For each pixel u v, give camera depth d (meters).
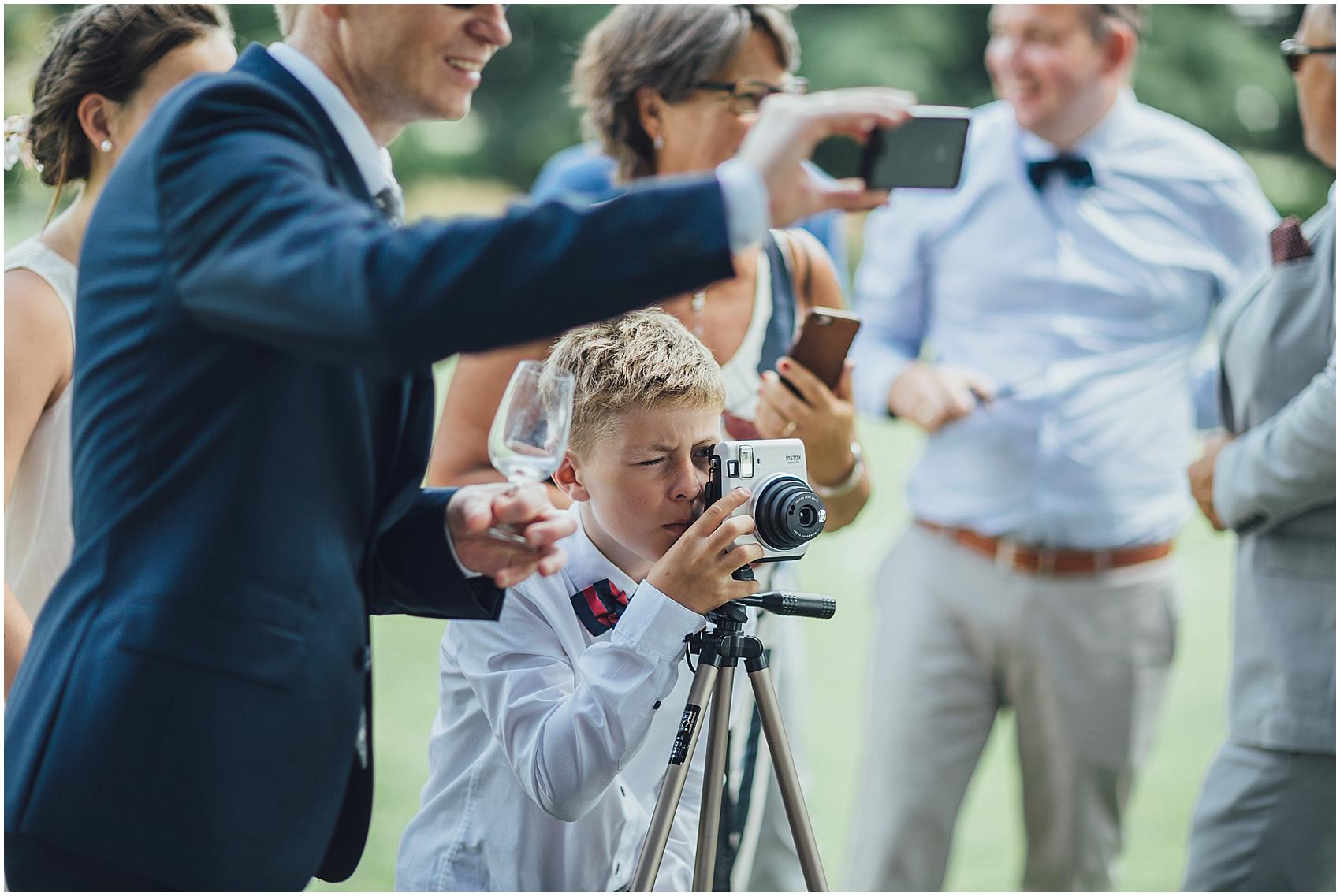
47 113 2.40
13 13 9.95
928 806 3.48
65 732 1.54
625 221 1.37
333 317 1.35
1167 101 13.09
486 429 2.62
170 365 1.54
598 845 2.03
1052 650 3.46
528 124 13.02
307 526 1.58
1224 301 3.14
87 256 1.60
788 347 2.75
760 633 2.47
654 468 1.96
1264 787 2.80
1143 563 3.50
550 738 1.84
